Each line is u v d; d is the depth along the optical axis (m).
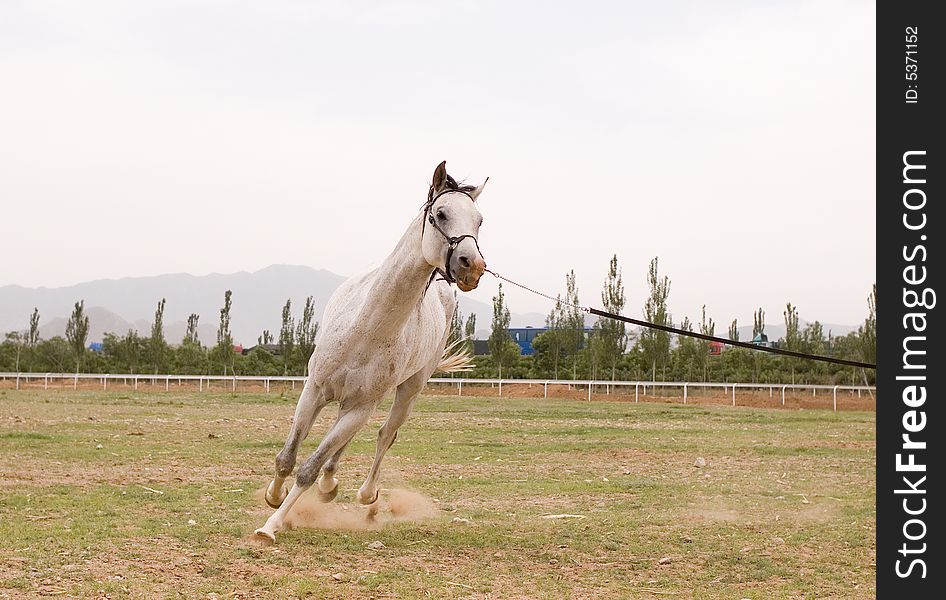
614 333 48.16
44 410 23.78
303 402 7.78
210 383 45.31
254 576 6.27
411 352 7.98
